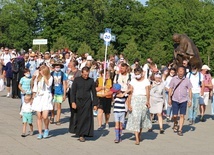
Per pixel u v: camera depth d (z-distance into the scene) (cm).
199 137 1449
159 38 8556
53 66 1572
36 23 9088
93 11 9188
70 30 8544
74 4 8906
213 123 1783
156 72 1650
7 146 1184
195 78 1736
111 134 1438
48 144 1232
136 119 1276
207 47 8150
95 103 1299
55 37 8606
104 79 1524
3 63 2723
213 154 1181
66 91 1580
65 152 1137
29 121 1330
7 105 2050
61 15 8731
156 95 1521
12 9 9075
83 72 1282
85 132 1280
